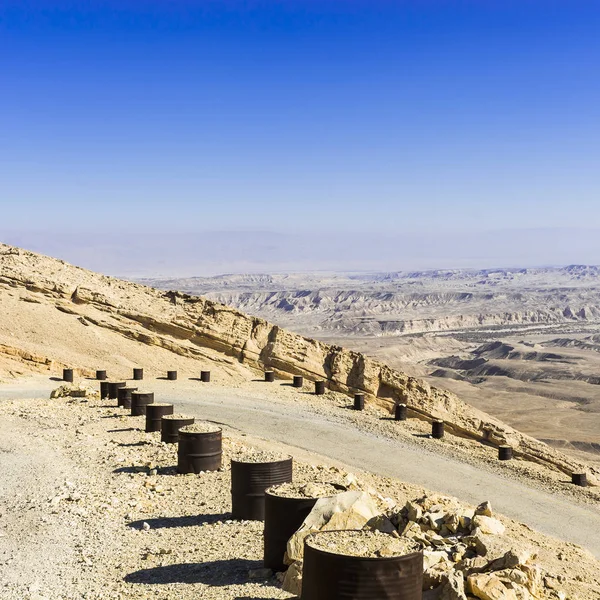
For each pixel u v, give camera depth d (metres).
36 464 23.84
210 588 13.03
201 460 22.52
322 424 37.44
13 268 51.38
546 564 17.19
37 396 39.47
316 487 14.17
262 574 13.52
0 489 20.75
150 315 50.41
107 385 38.91
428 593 11.79
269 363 49.25
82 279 53.09
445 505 14.68
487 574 12.03
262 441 31.67
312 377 48.41
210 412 37.44
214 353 49.78
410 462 32.59
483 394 157.50
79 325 49.31
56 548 15.69
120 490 20.52
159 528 17.09
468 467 33.88
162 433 27.53
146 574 13.95
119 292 53.22
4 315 48.06
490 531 13.60
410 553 10.27
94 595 12.90
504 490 30.89
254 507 17.33
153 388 42.81
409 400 44.72
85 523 17.55
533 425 126.00
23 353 44.97
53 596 12.91
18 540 16.25
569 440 111.81
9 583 13.58
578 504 30.73
